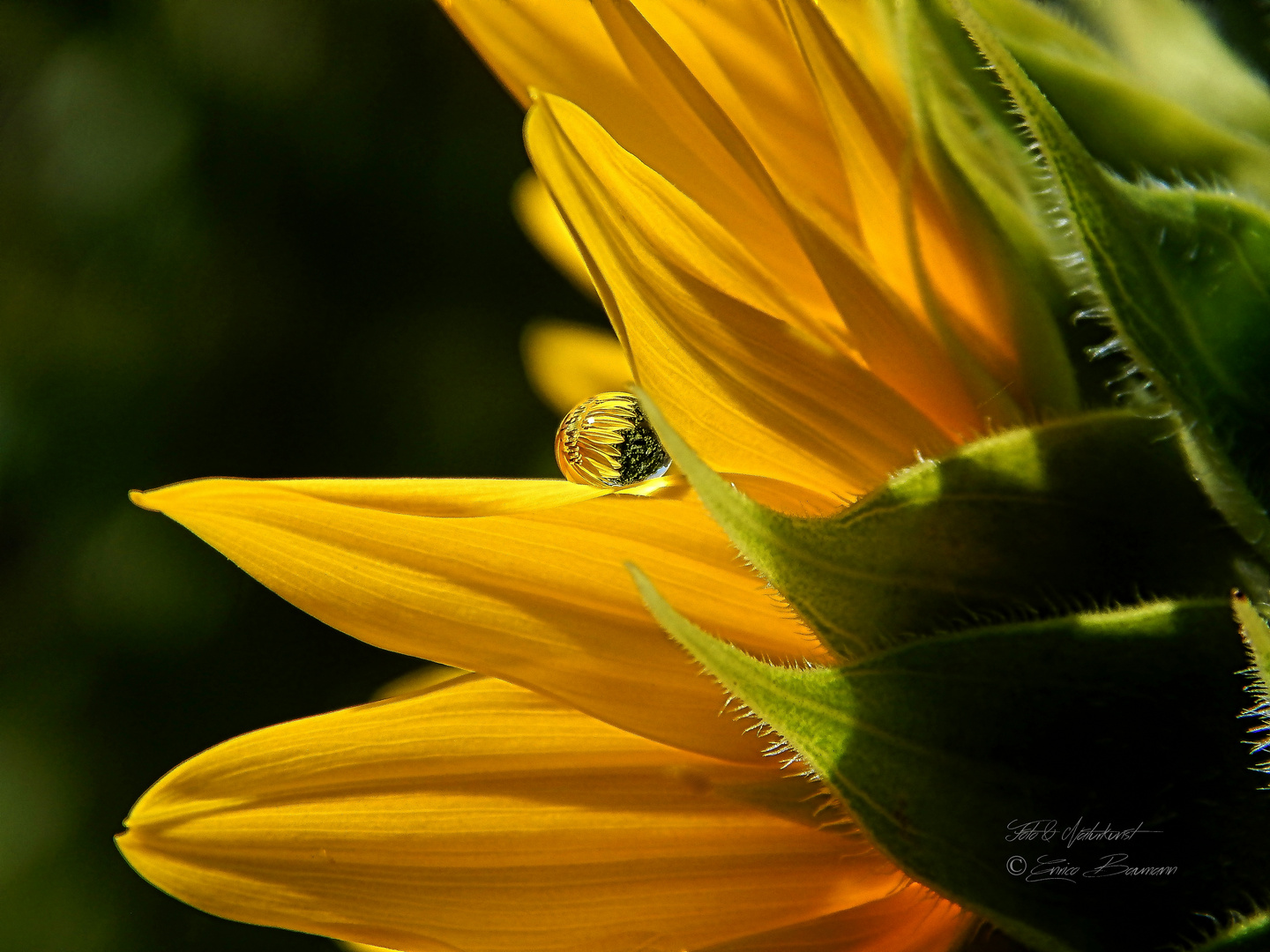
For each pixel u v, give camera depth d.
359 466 0.54
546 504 0.19
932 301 0.20
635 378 0.19
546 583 0.20
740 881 0.20
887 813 0.18
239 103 0.55
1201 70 0.20
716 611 0.20
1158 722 0.18
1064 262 0.20
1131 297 0.19
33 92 0.57
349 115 0.55
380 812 0.20
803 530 0.19
